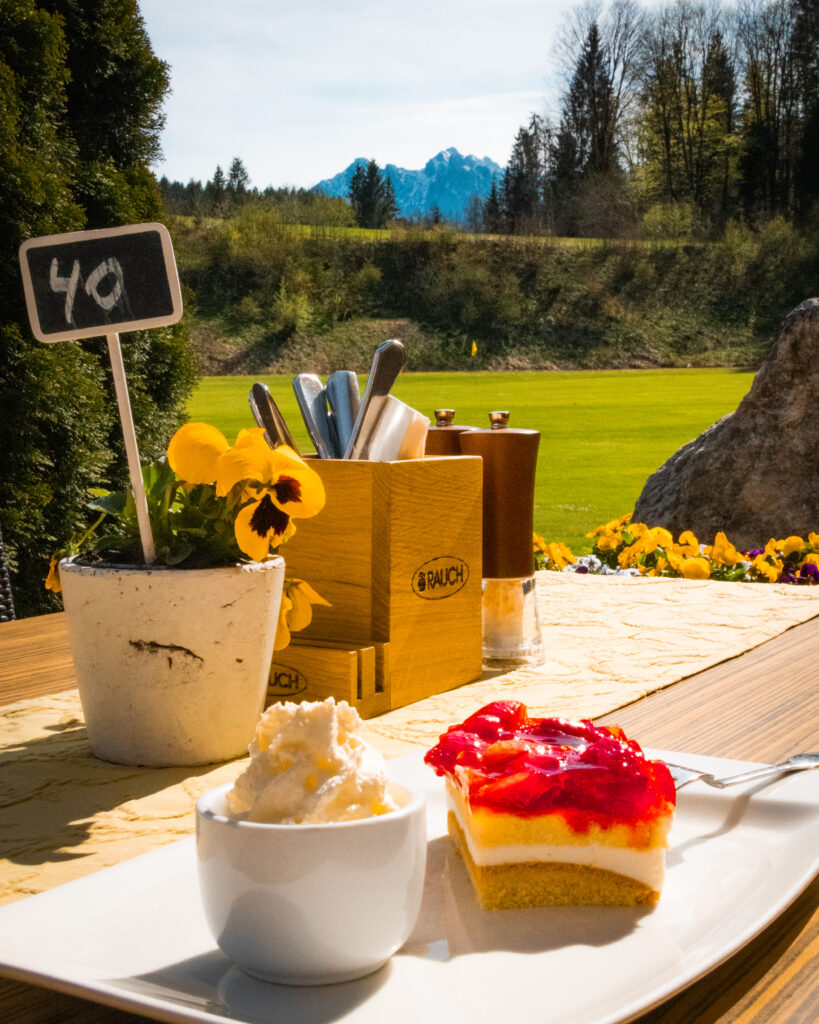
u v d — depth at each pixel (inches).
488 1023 14.6
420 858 16.8
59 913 17.8
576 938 17.7
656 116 1396.4
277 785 16.9
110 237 28.2
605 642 45.4
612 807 19.1
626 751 20.0
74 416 166.7
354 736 18.0
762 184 1390.3
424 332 1302.9
